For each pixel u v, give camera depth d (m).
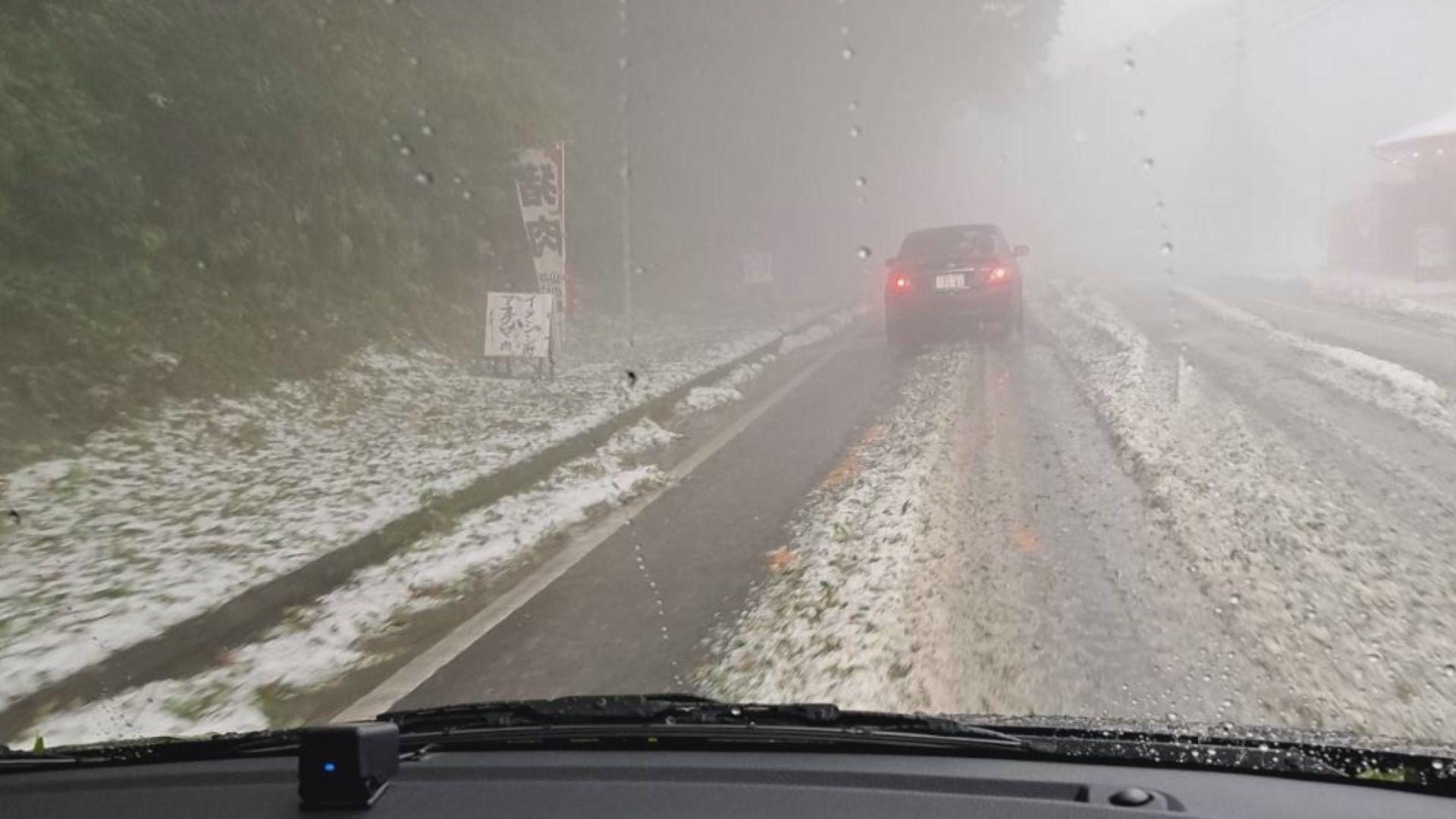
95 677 4.62
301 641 5.18
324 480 7.86
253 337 10.72
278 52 11.42
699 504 7.37
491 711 2.91
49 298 9.04
